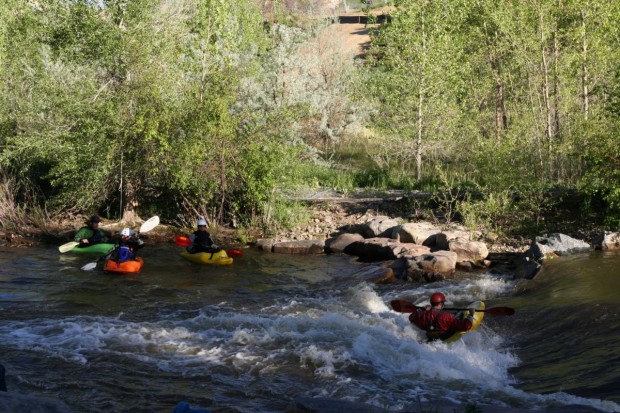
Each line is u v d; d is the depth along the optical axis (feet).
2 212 63.98
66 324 35.32
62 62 70.03
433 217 61.52
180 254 54.60
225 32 66.69
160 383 27.25
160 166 62.13
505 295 41.73
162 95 62.28
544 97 76.95
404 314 38.19
